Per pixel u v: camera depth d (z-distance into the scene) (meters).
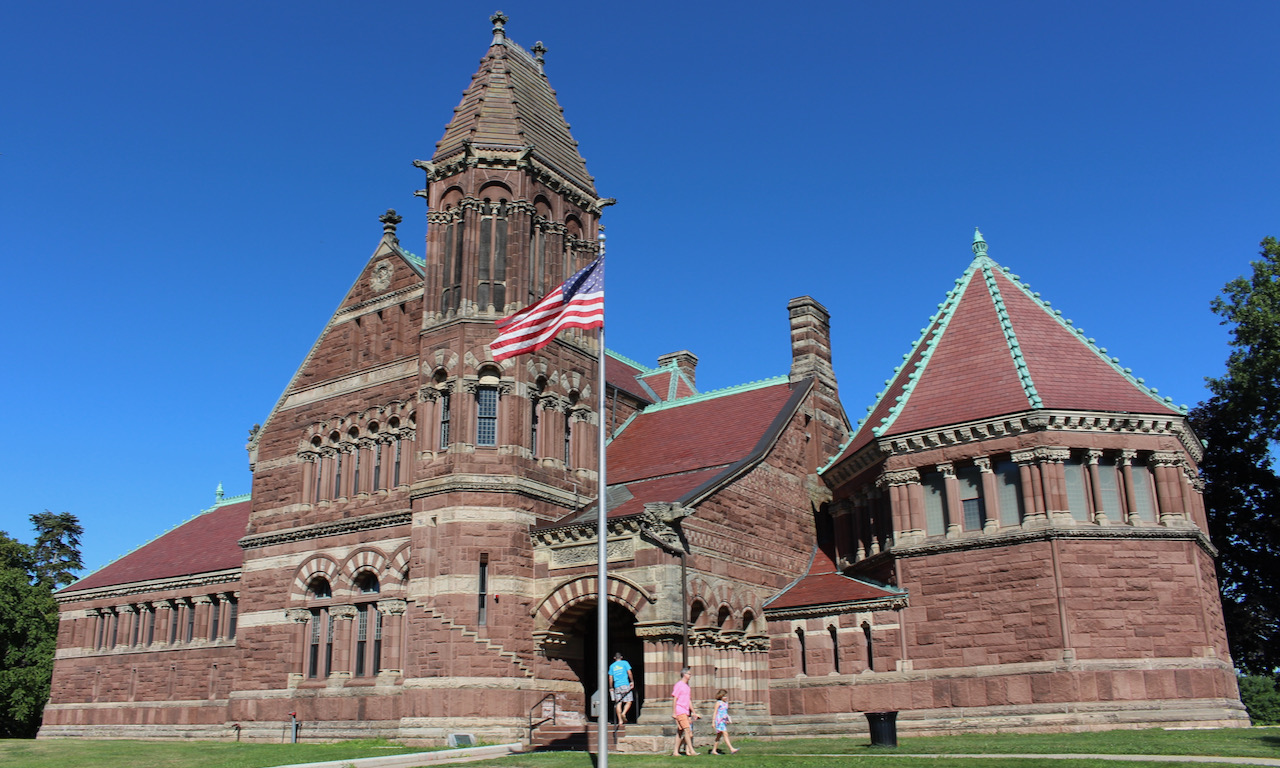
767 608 38.28
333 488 42.84
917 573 35.84
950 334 39.72
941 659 34.66
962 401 36.56
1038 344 37.59
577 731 32.59
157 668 53.28
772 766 24.12
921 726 34.19
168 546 59.38
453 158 40.59
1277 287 45.34
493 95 41.50
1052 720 31.95
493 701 34.44
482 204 40.03
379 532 40.00
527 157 40.28
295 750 33.59
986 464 35.22
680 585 33.50
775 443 41.09
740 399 46.00
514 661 35.28
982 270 41.19
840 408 46.88
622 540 34.41
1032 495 34.16
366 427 42.00
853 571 39.50
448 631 35.09
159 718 52.00
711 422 44.59
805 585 39.59
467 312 38.53
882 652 35.84
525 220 40.09
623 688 31.17
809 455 43.94
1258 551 49.94
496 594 35.69
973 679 33.81
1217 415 50.75
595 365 42.44
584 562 35.59
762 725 36.66
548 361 39.88
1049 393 35.09
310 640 41.44
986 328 38.75
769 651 38.06
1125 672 32.28
